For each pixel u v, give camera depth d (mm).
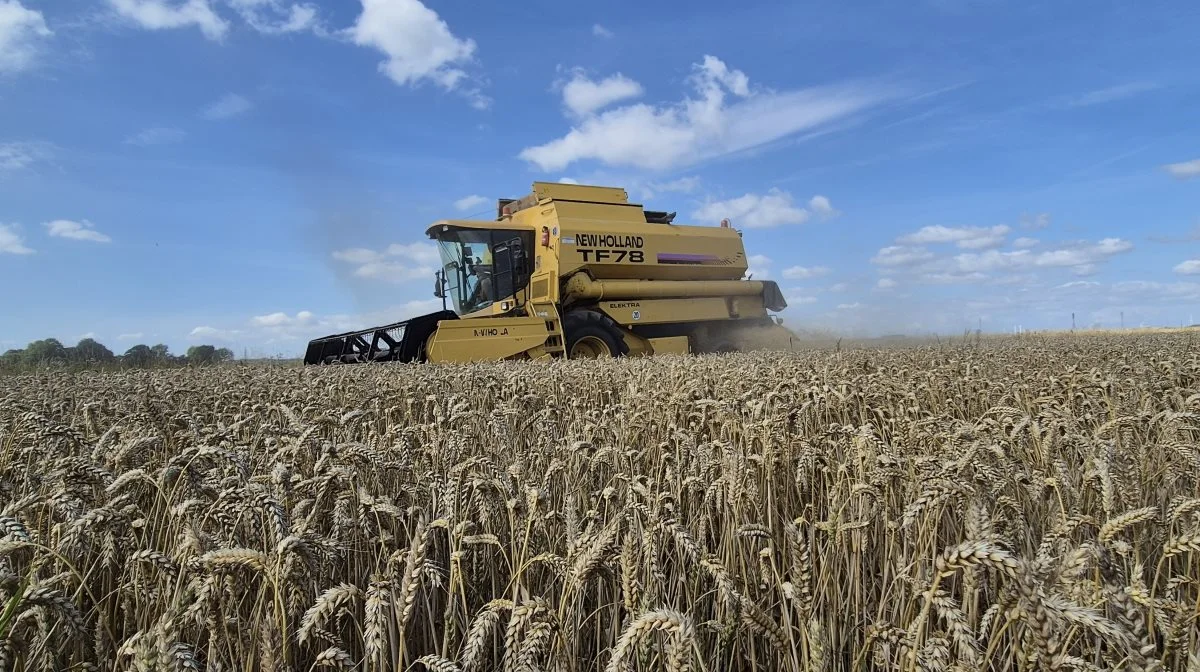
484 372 8641
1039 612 1576
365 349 17375
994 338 23578
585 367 10078
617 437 5078
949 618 1892
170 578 2361
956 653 2416
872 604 3117
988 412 4652
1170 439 4000
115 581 3023
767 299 22406
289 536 2160
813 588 3023
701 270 20859
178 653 1771
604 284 18453
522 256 18109
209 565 2141
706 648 2814
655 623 1589
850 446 4012
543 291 17875
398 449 4031
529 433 5516
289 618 2459
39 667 2240
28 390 8820
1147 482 3758
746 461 3668
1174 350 12328
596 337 17750
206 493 3172
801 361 11039
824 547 3143
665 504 3111
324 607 2031
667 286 19672
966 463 3098
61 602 1966
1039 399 5582
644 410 5629
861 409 5613
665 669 2184
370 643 2041
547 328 16766
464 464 3314
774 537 3551
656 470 4383
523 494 3143
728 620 2465
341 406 6863
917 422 4574
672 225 21031
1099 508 3242
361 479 3809
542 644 2021
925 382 7000
